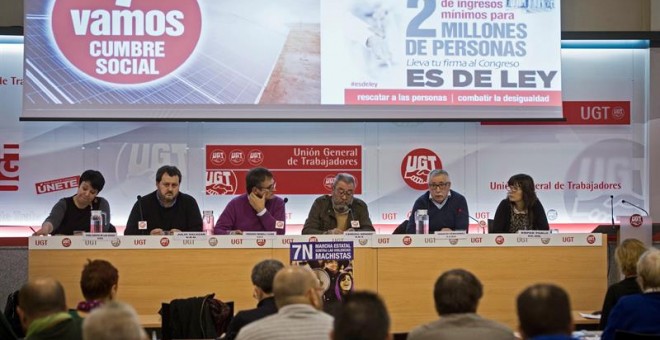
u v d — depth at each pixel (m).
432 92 7.46
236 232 5.42
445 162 7.75
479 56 7.50
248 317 3.66
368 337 2.40
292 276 3.22
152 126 7.63
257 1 7.42
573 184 7.78
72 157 7.55
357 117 7.42
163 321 4.39
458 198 6.24
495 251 5.36
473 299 3.09
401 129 7.75
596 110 7.81
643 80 7.79
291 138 7.69
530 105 7.51
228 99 7.38
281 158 7.67
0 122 7.50
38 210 7.50
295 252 4.91
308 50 7.43
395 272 5.29
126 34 7.35
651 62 7.77
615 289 4.32
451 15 7.50
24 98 7.26
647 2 7.79
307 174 7.67
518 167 7.77
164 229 5.91
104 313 2.40
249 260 5.27
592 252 5.41
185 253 5.25
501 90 7.50
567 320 2.58
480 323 3.03
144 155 7.61
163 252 5.25
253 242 5.28
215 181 7.62
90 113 7.31
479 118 7.47
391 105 7.43
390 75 7.45
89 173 6.07
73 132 7.57
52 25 7.30
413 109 7.45
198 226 5.96
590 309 5.39
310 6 7.43
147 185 7.61
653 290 3.76
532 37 7.54
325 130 7.71
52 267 5.20
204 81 7.38
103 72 7.32
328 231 5.55
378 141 7.73
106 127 7.60
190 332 4.36
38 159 7.52
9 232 7.47
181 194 6.05
